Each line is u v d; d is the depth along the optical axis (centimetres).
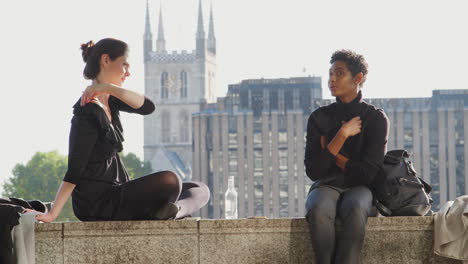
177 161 19712
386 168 546
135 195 523
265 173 16312
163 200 529
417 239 533
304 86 16425
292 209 16262
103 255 524
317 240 511
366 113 553
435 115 16075
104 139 527
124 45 557
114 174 539
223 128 16462
